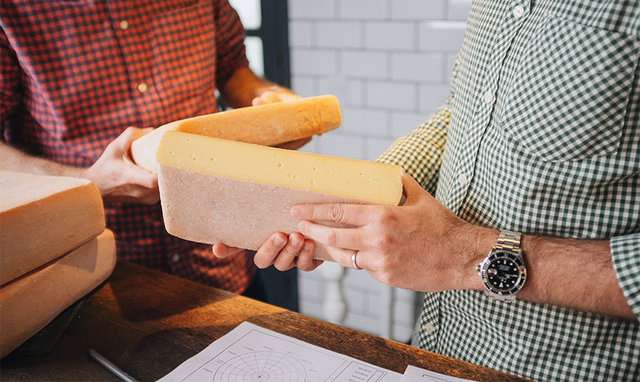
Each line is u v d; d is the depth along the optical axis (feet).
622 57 2.08
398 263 2.19
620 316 2.08
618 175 2.20
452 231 2.23
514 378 2.16
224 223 2.42
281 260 2.55
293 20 7.53
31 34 3.43
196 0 4.03
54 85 3.57
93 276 2.88
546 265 2.15
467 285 2.29
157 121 3.91
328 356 2.32
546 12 2.31
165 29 3.84
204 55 4.13
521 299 2.38
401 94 6.95
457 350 2.90
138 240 4.03
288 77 7.89
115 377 2.24
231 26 4.73
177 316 2.69
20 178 2.86
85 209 2.73
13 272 2.38
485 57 2.62
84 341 2.49
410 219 2.17
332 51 7.33
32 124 3.90
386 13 6.70
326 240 2.20
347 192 2.23
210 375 2.19
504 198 2.53
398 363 2.27
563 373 2.54
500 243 2.19
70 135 3.75
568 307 2.18
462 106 2.87
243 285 4.61
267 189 2.22
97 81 3.66
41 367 2.31
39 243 2.48
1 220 2.29
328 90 7.58
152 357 2.35
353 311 7.99
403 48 6.72
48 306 2.55
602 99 2.14
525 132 2.36
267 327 2.57
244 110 2.95
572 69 2.18
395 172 2.30
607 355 2.45
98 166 3.29
